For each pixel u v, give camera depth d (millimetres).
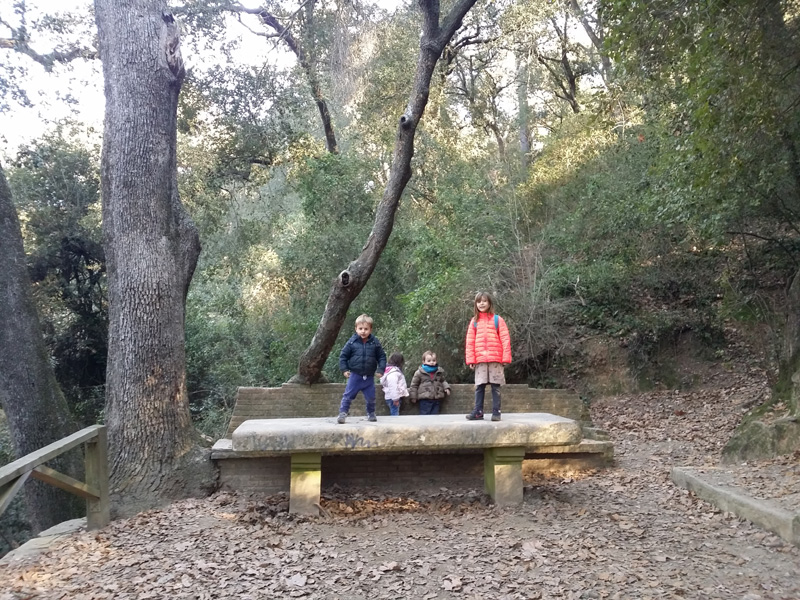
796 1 7801
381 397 8594
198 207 18812
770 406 7711
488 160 16953
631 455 8492
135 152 7316
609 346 12734
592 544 4891
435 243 13750
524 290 12859
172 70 7684
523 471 7586
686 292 13273
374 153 18531
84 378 17953
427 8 8961
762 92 7281
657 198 9977
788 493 5496
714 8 6570
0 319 8250
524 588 4070
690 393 11445
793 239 11469
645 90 8672
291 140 18250
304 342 16812
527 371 13109
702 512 5711
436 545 5020
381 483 7383
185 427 7074
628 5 6949
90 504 5766
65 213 17500
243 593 4156
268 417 8406
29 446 8125
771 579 4148
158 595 4137
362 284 8445
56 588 4316
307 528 5605
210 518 5969
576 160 16141
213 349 19375
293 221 21984
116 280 7207
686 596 3916
